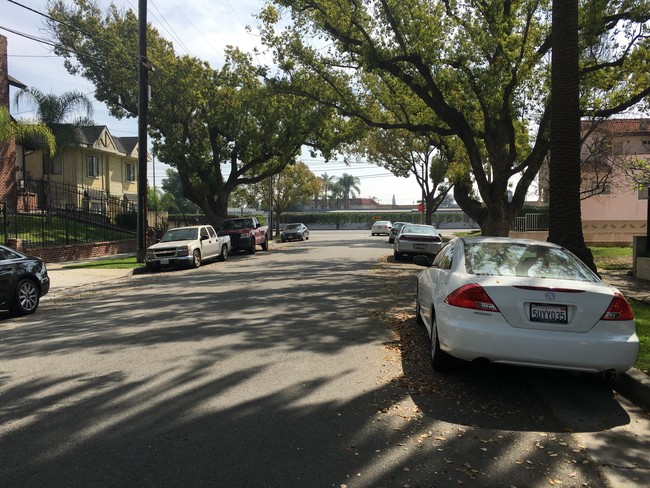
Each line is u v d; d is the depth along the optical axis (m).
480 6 16.58
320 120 28.09
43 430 4.16
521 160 20.33
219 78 29.47
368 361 6.19
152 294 12.12
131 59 27.19
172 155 28.69
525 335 4.76
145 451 3.79
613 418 4.58
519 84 17.05
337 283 13.59
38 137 27.08
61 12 27.17
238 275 15.94
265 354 6.48
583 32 14.41
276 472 3.50
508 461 3.71
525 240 6.33
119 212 29.75
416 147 41.28
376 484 3.36
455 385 5.38
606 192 26.48
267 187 52.59
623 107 15.82
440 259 6.97
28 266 9.89
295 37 20.59
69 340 7.40
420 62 16.81
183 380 5.44
